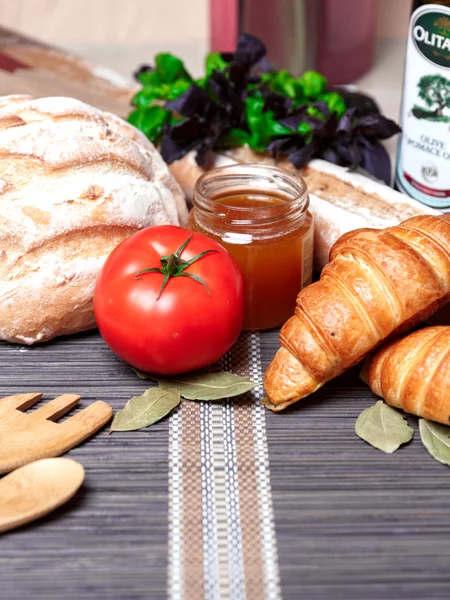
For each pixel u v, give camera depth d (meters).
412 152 0.57
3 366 0.48
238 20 0.81
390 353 0.43
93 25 1.05
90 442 0.42
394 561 0.36
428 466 0.41
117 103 0.68
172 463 0.41
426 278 0.42
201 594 0.34
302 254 0.50
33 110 0.50
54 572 0.35
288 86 0.62
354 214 0.53
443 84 0.53
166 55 0.64
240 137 0.60
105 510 0.38
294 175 0.50
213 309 0.43
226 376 0.46
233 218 0.48
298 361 0.43
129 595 0.34
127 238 0.46
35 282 0.47
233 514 0.38
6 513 0.37
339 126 0.58
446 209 0.57
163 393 0.44
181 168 0.60
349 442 0.43
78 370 0.48
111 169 0.50
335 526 0.38
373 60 0.85
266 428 0.43
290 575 0.35
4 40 0.80
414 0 0.54
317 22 0.78
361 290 0.42
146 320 0.43
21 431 0.41
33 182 0.48
